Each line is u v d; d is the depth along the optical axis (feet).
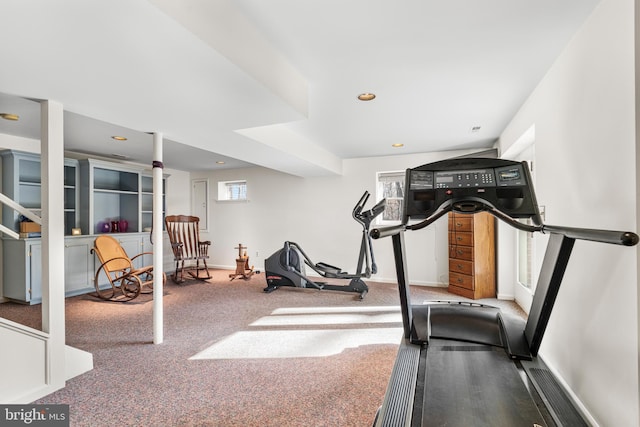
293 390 7.16
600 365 5.49
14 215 14.11
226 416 6.24
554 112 7.52
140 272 15.12
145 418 6.18
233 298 15.28
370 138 14.61
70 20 4.24
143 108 7.76
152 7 4.01
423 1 5.41
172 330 10.98
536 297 5.97
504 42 6.70
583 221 6.11
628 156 4.76
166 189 22.80
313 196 20.72
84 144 15.34
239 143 11.62
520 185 5.52
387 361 8.59
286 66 7.41
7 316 12.33
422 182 6.14
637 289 4.57
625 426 4.82
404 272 6.63
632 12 4.63
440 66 7.70
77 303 14.42
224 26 5.31
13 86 6.45
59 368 7.23
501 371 5.55
